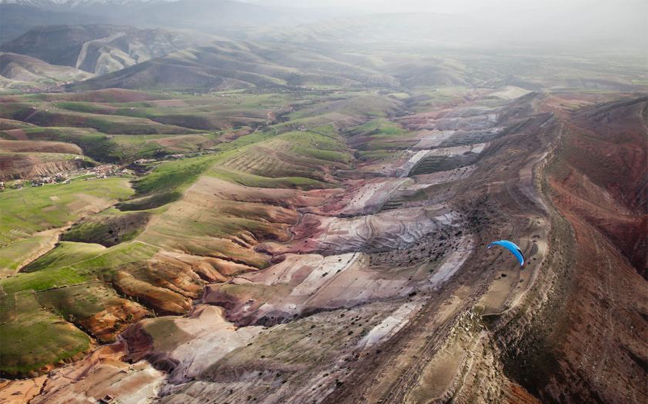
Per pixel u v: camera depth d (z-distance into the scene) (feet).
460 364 165.37
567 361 186.70
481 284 232.32
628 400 179.11
